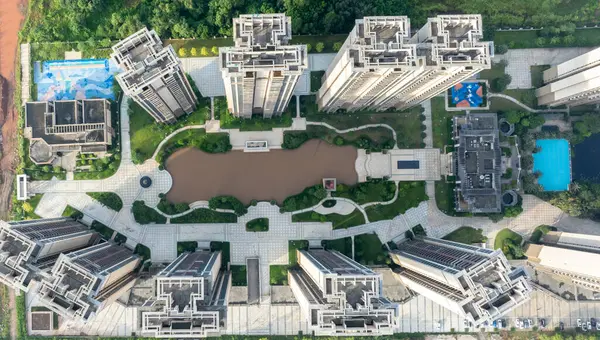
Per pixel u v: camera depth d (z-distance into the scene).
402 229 138.25
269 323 133.38
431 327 135.38
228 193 135.88
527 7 140.25
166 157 135.25
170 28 133.75
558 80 134.00
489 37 138.62
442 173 139.38
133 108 134.38
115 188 134.50
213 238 134.62
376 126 138.62
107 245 123.75
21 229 98.56
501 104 140.50
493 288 84.06
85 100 127.94
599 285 116.44
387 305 86.38
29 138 132.00
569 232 137.12
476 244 138.12
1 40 135.62
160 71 90.56
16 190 133.50
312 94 138.00
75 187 133.88
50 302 83.62
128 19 131.25
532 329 135.62
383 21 92.00
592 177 140.12
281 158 137.25
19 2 136.38
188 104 125.88
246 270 134.25
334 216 136.25
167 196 135.00
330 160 138.12
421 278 111.31
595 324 134.50
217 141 134.25
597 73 112.44
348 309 84.44
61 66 135.62
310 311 86.06
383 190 135.75
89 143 127.19
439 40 93.38
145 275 130.38
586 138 140.75
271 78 92.19
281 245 135.50
